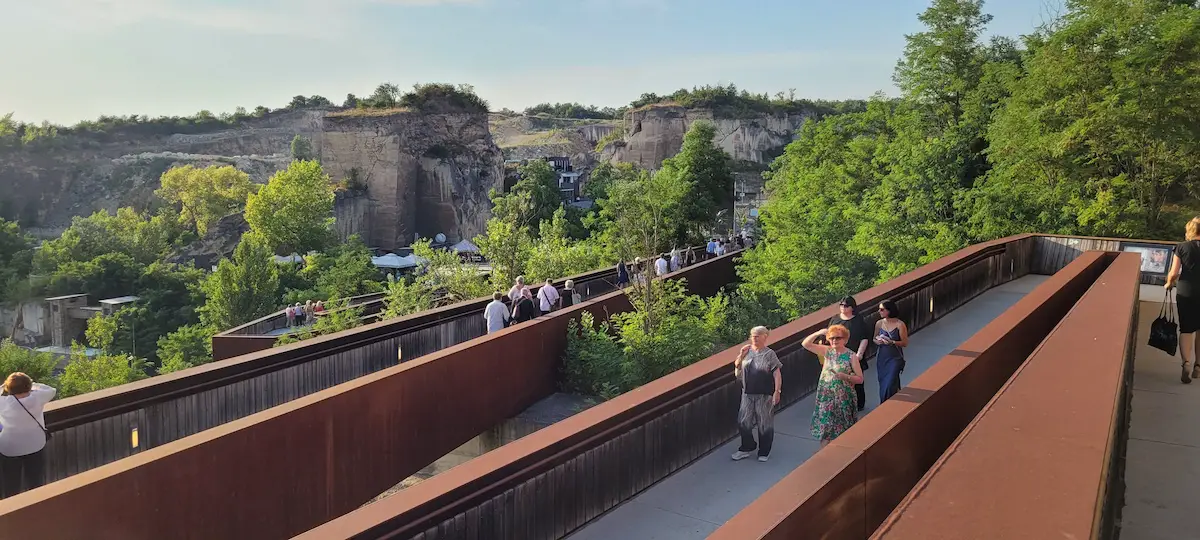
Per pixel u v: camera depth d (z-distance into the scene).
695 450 8.78
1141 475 4.70
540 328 14.06
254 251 66.81
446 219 126.75
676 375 8.81
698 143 72.12
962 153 37.06
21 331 86.75
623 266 25.91
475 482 5.86
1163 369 7.46
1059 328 4.53
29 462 7.56
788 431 9.61
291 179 101.06
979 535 1.89
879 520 5.64
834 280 28.95
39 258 95.31
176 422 9.24
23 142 154.50
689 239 59.69
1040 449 2.46
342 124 121.19
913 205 32.88
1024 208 30.55
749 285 30.17
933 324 14.52
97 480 6.11
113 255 93.50
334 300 28.42
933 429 6.45
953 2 42.78
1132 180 30.83
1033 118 29.98
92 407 8.25
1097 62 28.67
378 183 120.69
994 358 7.64
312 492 8.42
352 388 9.05
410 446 10.20
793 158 52.09
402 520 5.26
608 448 7.40
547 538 6.68
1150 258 18.48
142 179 156.38
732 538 4.13
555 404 13.84
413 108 126.81
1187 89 26.81
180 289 93.50
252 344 19.89
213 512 7.16
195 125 187.88
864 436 5.59
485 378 12.18
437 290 27.11
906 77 44.47
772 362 8.57
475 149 131.50
